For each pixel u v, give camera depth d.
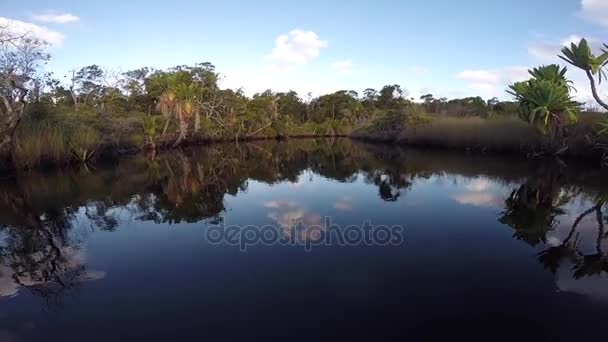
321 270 4.91
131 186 12.97
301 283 4.52
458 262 5.08
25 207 9.60
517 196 9.32
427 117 28.16
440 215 7.69
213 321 3.67
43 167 16.55
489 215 7.58
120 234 6.98
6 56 14.52
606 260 5.05
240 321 3.65
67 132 18.38
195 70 44.12
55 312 3.95
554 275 4.60
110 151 23.19
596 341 3.22
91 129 20.19
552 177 11.84
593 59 11.61
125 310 3.95
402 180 12.61
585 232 6.30
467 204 8.63
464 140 22.86
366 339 3.30
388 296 4.11
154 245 6.22
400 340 3.28
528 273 4.67
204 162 21.88
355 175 14.68
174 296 4.25
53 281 4.82
